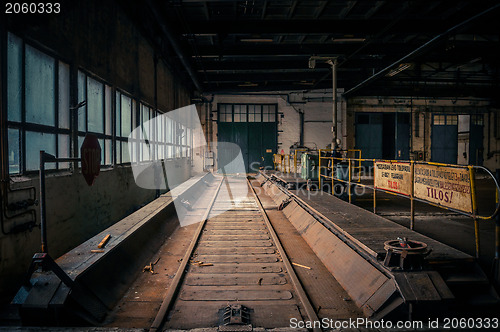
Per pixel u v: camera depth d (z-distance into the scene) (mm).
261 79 15961
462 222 5797
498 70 18172
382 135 19688
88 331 2359
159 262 4422
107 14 6109
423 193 4008
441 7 8953
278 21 9852
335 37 11086
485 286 2830
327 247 4395
